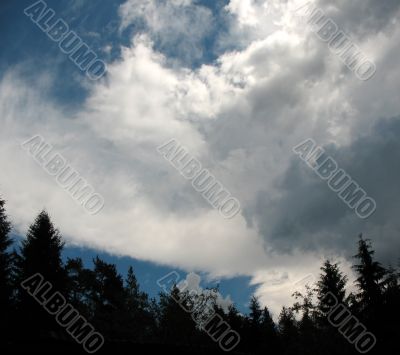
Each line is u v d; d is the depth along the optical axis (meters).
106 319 41.09
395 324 36.12
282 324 58.62
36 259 37.09
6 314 32.75
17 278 36.19
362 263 40.59
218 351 20.72
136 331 38.53
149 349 17.41
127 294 43.31
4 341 14.16
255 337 59.00
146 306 41.19
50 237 39.19
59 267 38.50
